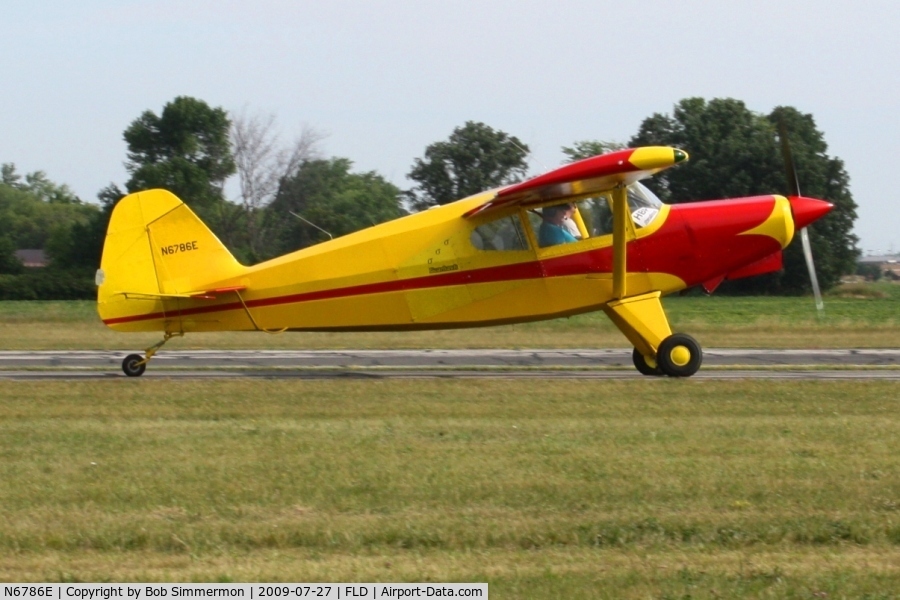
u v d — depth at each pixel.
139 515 17.89
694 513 17.81
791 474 20.47
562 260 36.69
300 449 23.17
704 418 27.09
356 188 170.00
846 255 137.12
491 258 36.72
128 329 37.59
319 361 44.16
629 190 37.19
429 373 39.09
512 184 37.69
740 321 74.19
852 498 18.69
